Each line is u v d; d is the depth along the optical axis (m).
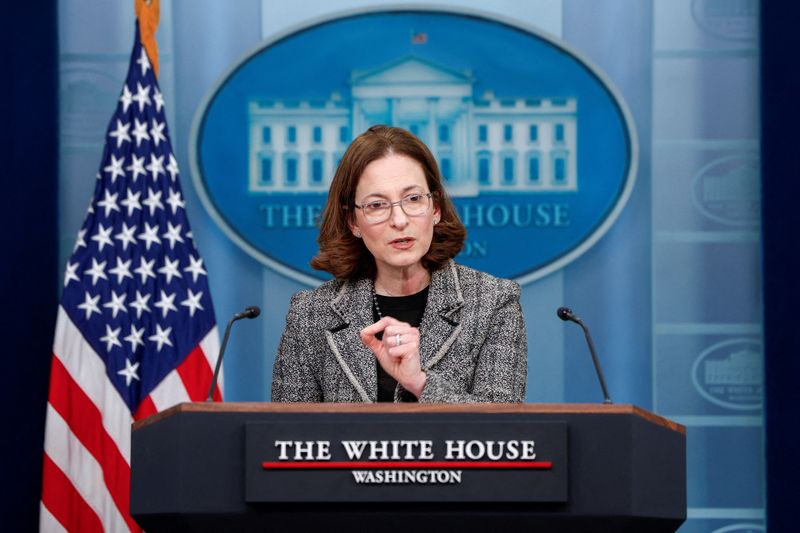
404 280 4.86
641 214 8.09
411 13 8.20
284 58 8.20
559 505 3.44
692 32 8.17
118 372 7.21
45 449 7.11
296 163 8.17
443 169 8.12
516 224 8.09
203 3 8.23
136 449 3.69
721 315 8.03
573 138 8.12
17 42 7.93
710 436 7.96
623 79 8.17
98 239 7.39
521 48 8.17
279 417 3.48
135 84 7.65
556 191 8.10
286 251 8.14
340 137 8.18
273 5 8.24
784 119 7.95
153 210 7.51
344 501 3.42
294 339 4.91
